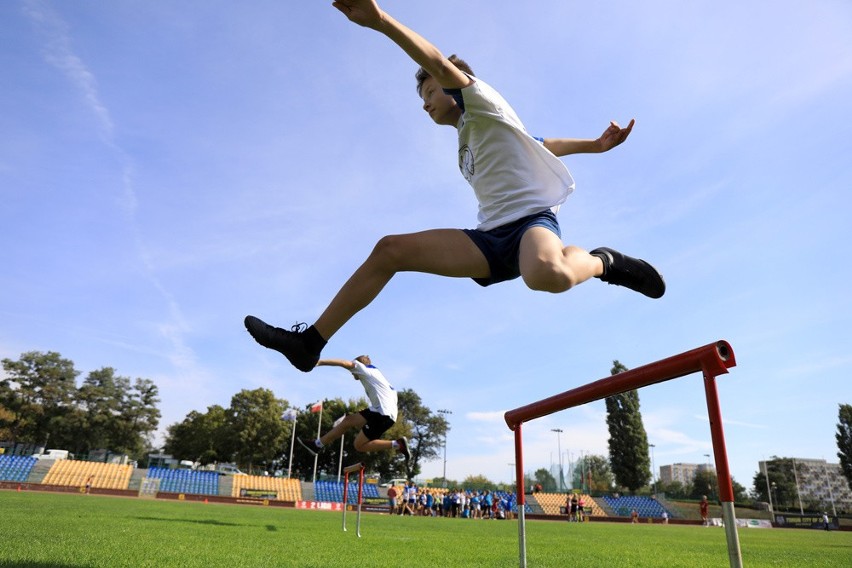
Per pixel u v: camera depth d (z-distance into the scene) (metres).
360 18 2.22
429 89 3.23
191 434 66.44
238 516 12.71
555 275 2.41
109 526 6.70
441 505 35.28
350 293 2.73
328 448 66.94
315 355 2.81
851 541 15.77
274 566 3.91
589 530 16.42
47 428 63.94
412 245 2.68
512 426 3.69
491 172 2.93
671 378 2.25
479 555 5.89
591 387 2.70
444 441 78.94
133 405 67.75
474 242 2.77
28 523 6.39
